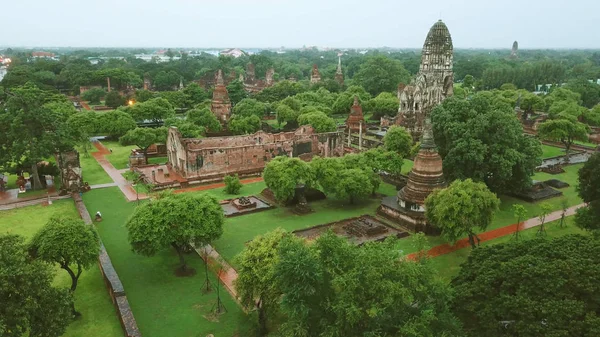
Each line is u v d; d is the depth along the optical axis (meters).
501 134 64.06
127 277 46.03
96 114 115.81
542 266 29.42
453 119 68.56
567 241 33.16
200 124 112.75
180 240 44.81
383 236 55.75
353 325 25.95
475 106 69.75
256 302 37.28
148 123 134.50
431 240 55.50
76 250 37.94
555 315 26.17
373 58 197.75
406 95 119.81
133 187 76.88
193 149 79.69
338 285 27.23
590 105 173.88
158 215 44.62
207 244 48.53
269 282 33.47
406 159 97.94
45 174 79.19
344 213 64.88
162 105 135.00
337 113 159.50
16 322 27.95
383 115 148.25
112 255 51.00
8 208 66.19
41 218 62.38
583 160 96.44
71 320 35.31
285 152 88.50
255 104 136.62
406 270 27.53
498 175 63.25
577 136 95.62
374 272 26.52
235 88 168.75
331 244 30.28
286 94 177.75
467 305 30.08
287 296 27.77
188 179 79.00
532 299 27.91
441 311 27.73
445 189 51.19
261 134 87.31
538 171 85.69
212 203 48.03
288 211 65.62
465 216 47.28
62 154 73.38
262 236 38.06
